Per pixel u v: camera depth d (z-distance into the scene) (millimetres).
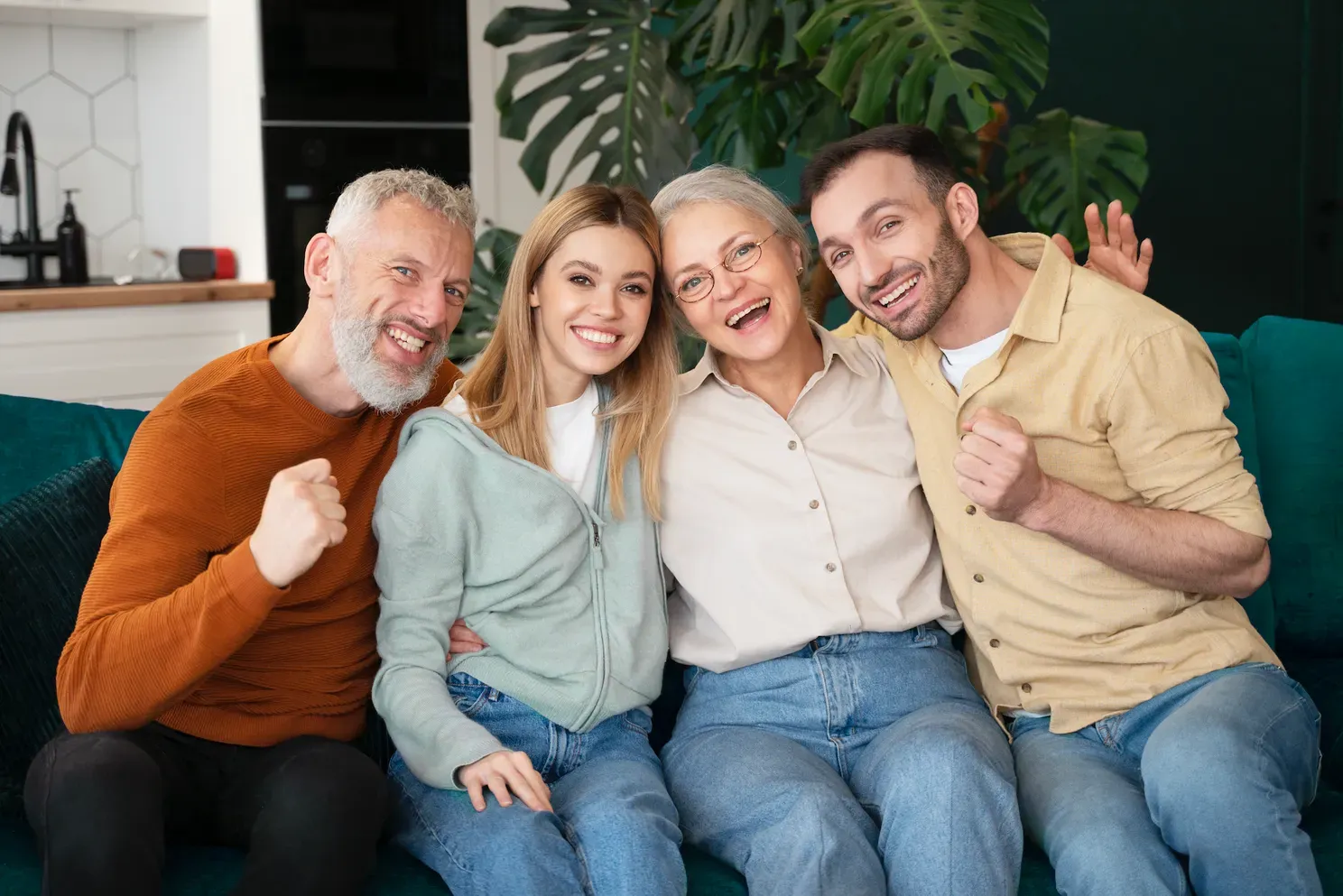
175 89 4188
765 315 1883
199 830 1707
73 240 3959
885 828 1666
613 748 1823
